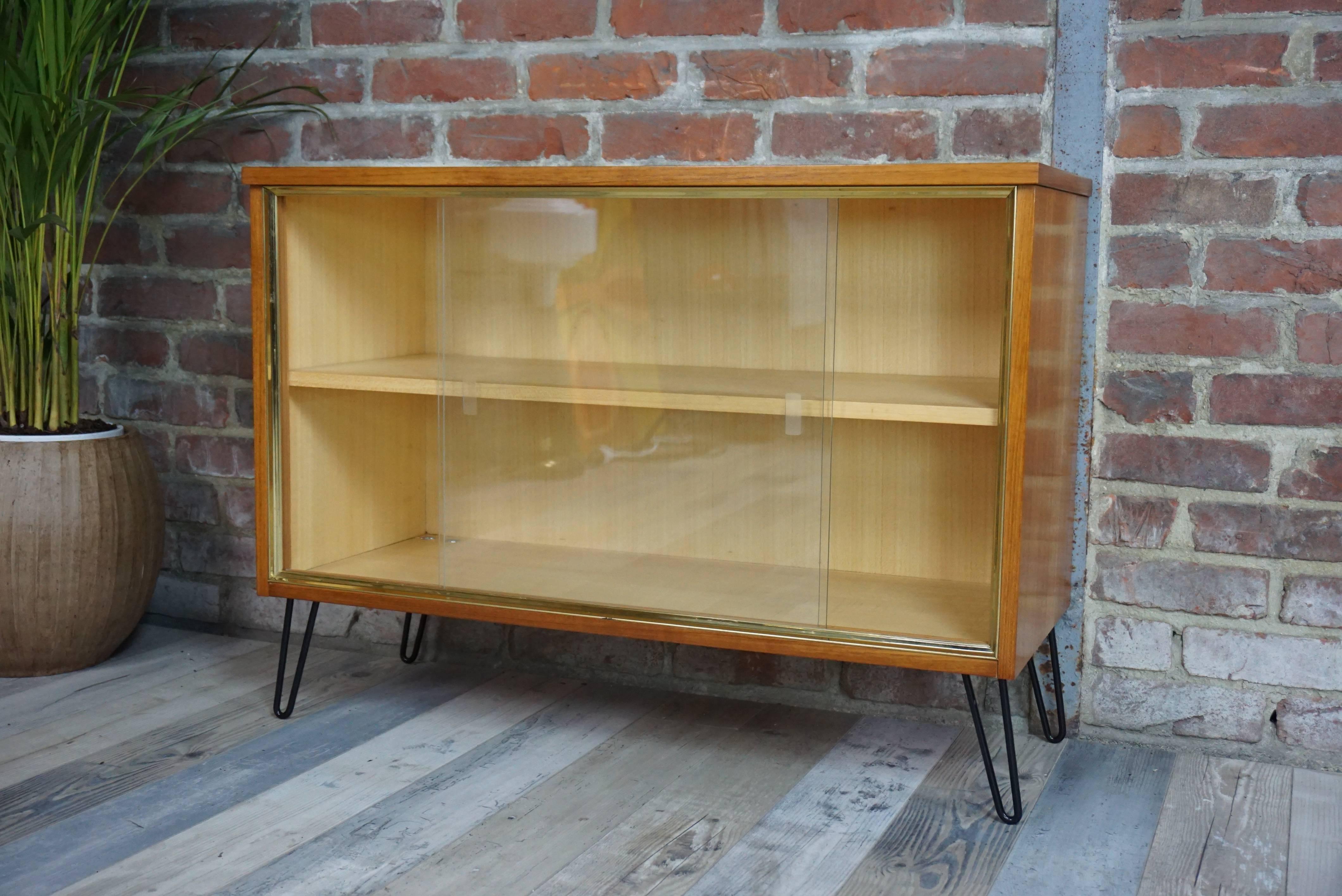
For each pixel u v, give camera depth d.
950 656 1.61
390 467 1.88
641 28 2.01
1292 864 1.52
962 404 1.61
